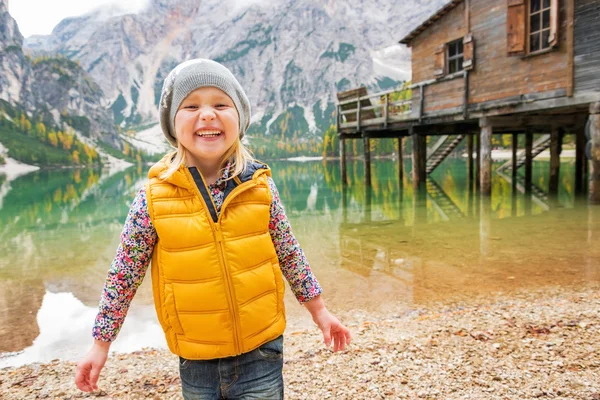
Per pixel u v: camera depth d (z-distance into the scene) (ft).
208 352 4.45
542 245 21.99
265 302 4.63
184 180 4.41
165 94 4.67
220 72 4.64
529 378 8.31
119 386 9.37
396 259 20.61
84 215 44.70
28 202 60.90
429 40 48.03
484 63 39.91
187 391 4.69
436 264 19.36
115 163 432.25
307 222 33.65
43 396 9.11
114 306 4.52
